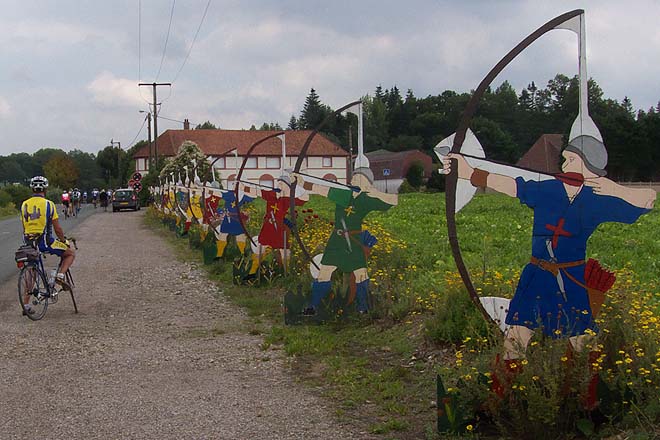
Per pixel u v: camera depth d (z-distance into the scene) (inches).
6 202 2476.6
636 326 206.1
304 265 448.1
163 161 2362.2
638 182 1704.0
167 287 508.4
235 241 624.1
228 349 314.5
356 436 203.6
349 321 352.2
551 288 195.5
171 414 226.1
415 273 426.3
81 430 212.2
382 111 3631.9
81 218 1659.7
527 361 187.8
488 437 195.0
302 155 362.9
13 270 638.5
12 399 244.1
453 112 3499.0
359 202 353.1
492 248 603.2
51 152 5797.2
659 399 184.9
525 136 2795.3
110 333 352.2
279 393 247.4
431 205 1365.7
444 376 249.8
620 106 2063.2
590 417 188.5
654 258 521.0
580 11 191.0
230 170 2532.0
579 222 194.4
